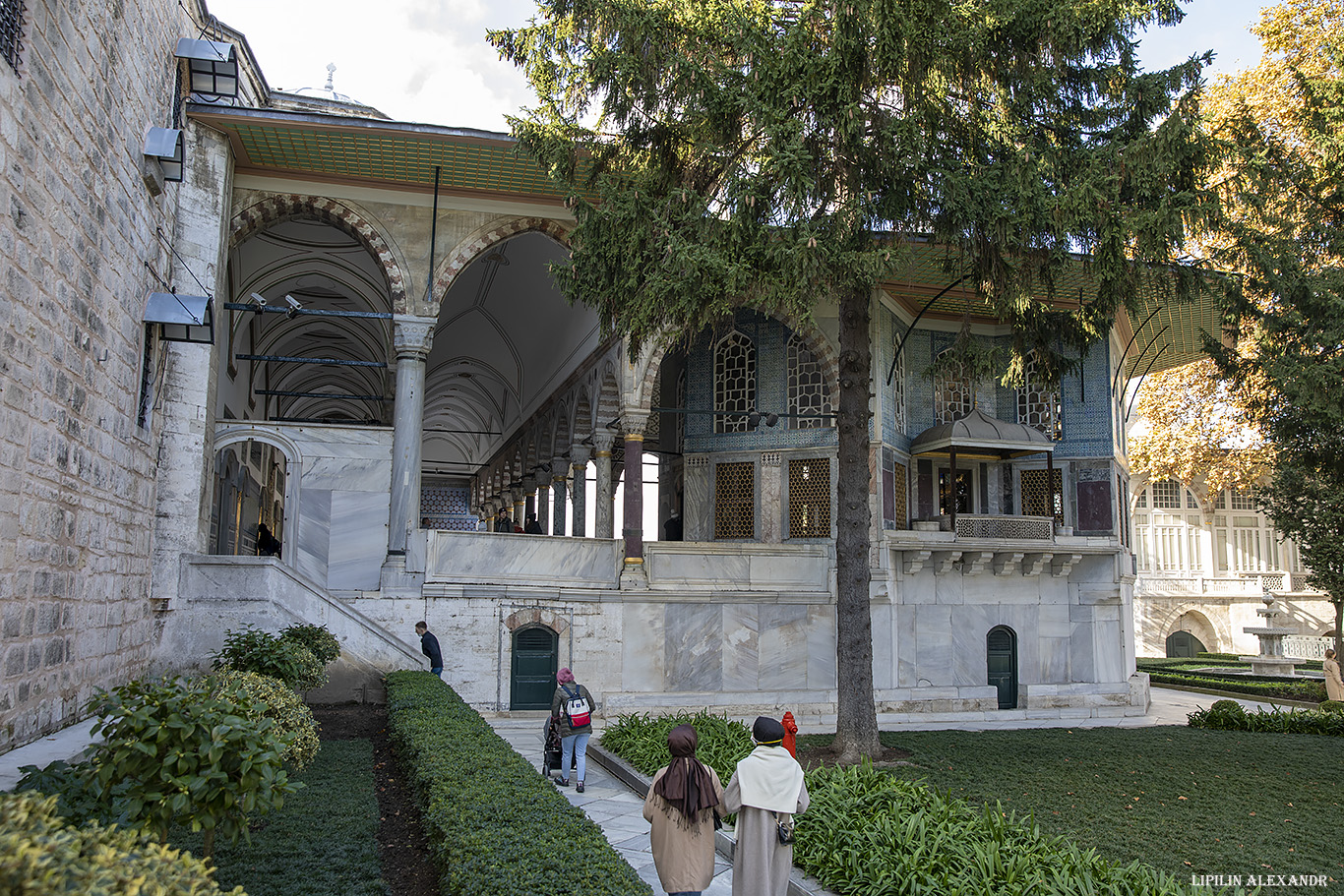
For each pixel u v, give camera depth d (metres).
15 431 7.38
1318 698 20.84
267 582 12.82
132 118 10.34
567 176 11.40
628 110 10.74
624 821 8.23
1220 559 39.28
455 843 5.26
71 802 4.25
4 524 7.23
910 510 19.89
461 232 16.28
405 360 15.79
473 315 24.47
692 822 4.84
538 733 13.66
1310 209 14.94
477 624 15.51
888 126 9.87
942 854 5.83
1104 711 18.22
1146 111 10.62
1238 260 14.38
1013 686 19.53
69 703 8.98
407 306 15.85
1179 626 38.03
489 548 15.98
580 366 20.69
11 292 7.15
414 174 15.65
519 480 27.92
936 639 18.88
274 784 4.59
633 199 10.66
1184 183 10.70
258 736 4.55
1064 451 20.52
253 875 5.60
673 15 10.24
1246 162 12.38
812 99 9.98
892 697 17.05
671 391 23.06
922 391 20.27
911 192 10.54
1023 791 9.51
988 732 14.48
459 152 14.90
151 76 11.16
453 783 6.59
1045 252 10.74
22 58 7.11
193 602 12.63
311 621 13.24
